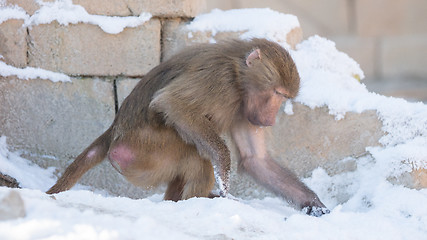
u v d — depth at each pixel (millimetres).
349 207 12695
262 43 12023
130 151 12391
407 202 11586
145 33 14992
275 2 36219
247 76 11758
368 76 35969
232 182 14625
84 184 15219
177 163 12797
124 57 15086
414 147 12414
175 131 12461
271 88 11656
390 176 12516
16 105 15281
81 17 14992
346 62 15781
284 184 12602
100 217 8008
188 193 12898
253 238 8914
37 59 15242
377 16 36281
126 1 15023
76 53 15148
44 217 7758
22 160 15266
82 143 15430
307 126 13977
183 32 15039
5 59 15180
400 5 36156
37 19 15062
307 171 14008
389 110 13273
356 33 36594
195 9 15617
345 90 14312
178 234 7992
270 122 11945
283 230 9664
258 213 9938
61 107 15367
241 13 15539
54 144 15469
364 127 13461
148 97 12406
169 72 12227
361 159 13430
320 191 13719
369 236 9930
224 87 11805
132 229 7777
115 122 12961
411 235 10453
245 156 12953
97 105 15320
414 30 36219
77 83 15289
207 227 9008
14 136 15336
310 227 9883
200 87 11617
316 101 13914
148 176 12727
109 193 15172
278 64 11648
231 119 12359
